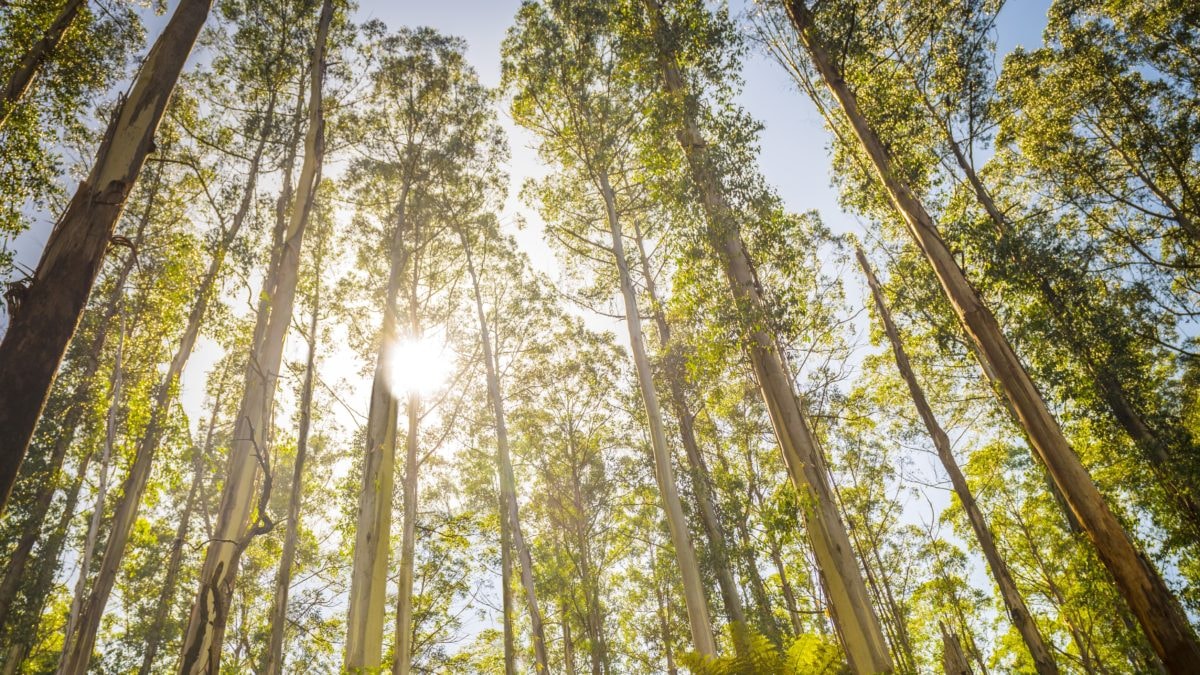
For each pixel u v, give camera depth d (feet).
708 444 63.62
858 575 28.53
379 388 47.19
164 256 53.36
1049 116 62.39
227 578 29.55
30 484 49.60
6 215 36.47
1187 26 57.31
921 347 63.16
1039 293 50.19
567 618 68.39
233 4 57.93
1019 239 49.62
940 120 58.34
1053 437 32.42
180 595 62.18
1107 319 50.08
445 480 70.18
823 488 30.91
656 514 68.80
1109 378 49.78
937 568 66.08
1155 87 58.29
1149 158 57.88
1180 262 57.16
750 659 23.85
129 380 53.01
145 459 45.09
